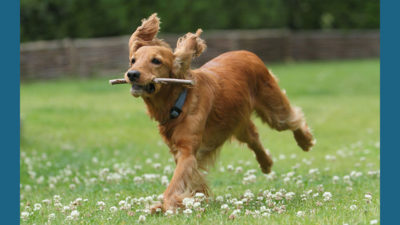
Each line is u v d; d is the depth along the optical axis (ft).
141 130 38.93
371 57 93.86
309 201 17.63
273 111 21.34
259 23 87.20
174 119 17.47
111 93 57.36
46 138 36.04
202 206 17.08
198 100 17.65
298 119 22.02
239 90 19.38
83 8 75.72
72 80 67.56
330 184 21.53
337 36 90.48
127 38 73.20
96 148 33.12
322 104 50.85
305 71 74.54
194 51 17.57
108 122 41.22
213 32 83.56
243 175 24.48
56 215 17.13
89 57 69.05
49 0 74.28
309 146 23.07
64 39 75.77
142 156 30.48
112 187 21.80
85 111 45.42
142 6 77.56
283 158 29.14
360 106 49.52
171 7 78.69
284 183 21.66
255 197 19.22
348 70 75.36
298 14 97.76
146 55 16.70
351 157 29.22
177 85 17.29
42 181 24.57
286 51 85.46
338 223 14.35
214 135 18.88
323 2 98.63
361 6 100.07
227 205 16.28
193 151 17.43
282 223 14.33
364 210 15.47
